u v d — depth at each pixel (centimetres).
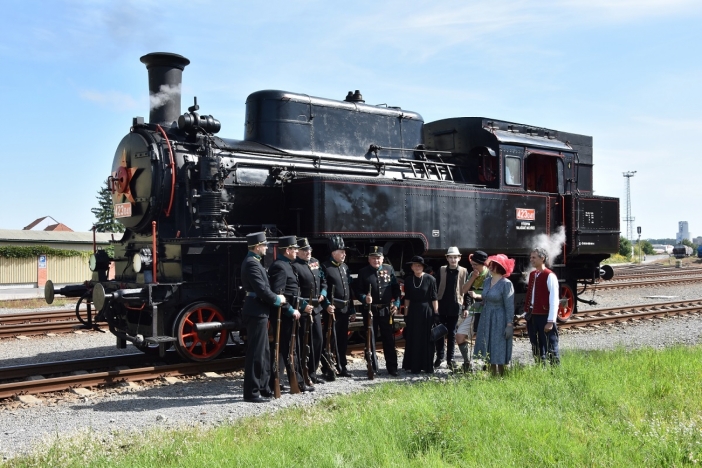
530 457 451
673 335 1146
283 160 1020
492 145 1221
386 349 842
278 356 720
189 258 868
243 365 888
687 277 2759
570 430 505
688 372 704
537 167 1388
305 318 755
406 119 1234
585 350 923
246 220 962
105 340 1130
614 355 828
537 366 735
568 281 1390
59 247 3294
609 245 1408
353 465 443
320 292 796
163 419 620
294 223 975
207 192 882
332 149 1108
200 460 453
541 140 1329
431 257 1109
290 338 738
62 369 841
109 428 590
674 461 441
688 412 559
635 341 1086
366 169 1113
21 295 2505
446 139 1309
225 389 765
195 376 829
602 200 1400
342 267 829
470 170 1264
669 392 627
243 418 608
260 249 718
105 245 3212
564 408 573
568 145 1391
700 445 462
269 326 788
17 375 801
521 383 657
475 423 514
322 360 810
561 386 640
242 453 462
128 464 458
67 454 491
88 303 975
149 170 911
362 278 841
